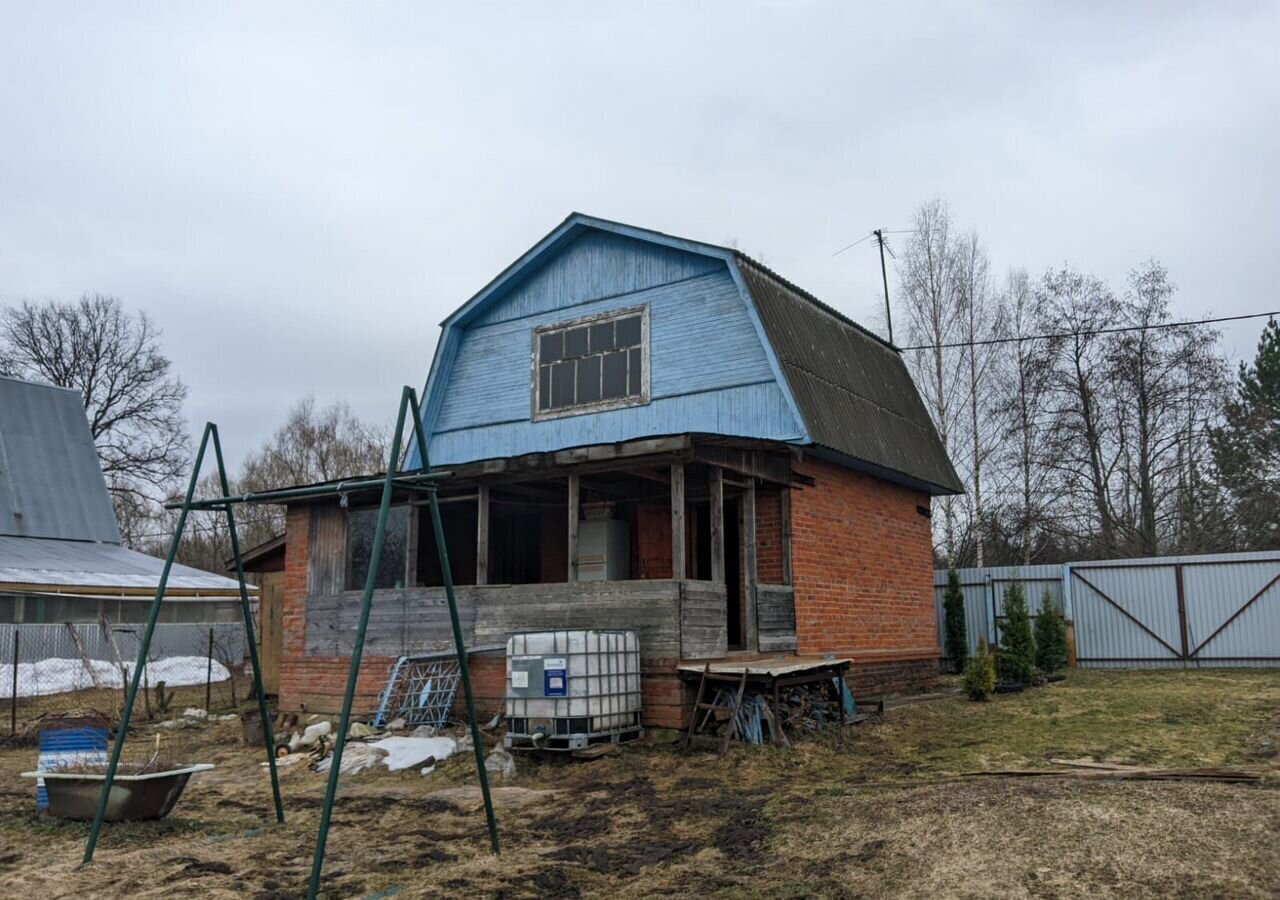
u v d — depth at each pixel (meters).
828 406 14.69
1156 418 29.52
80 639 21.72
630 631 11.20
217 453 8.99
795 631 13.34
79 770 8.62
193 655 27.05
